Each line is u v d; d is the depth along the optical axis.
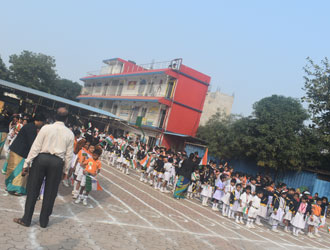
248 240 8.49
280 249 8.38
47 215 5.24
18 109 31.64
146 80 36.03
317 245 10.55
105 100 44.31
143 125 32.31
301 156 19.83
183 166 12.85
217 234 8.23
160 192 13.17
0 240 4.32
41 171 5.07
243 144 21.72
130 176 15.72
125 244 5.46
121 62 44.81
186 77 31.66
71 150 5.32
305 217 11.50
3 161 10.50
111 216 7.19
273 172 21.97
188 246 6.36
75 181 8.09
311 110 16.66
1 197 6.43
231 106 39.75
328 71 16.52
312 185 19.73
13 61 47.00
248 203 10.89
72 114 34.47
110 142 17.94
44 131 5.07
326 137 16.38
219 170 13.92
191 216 9.80
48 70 48.16
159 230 7.05
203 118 38.09
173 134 29.38
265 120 21.11
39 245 4.50
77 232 5.48
